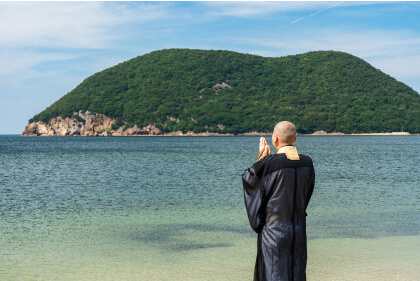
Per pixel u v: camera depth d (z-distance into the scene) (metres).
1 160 44.31
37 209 14.35
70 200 16.41
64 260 8.02
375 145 90.62
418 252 8.45
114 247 9.05
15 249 8.88
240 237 9.97
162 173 28.11
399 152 58.97
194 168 32.34
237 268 7.48
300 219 4.09
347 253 8.38
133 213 13.41
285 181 4.02
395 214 12.79
